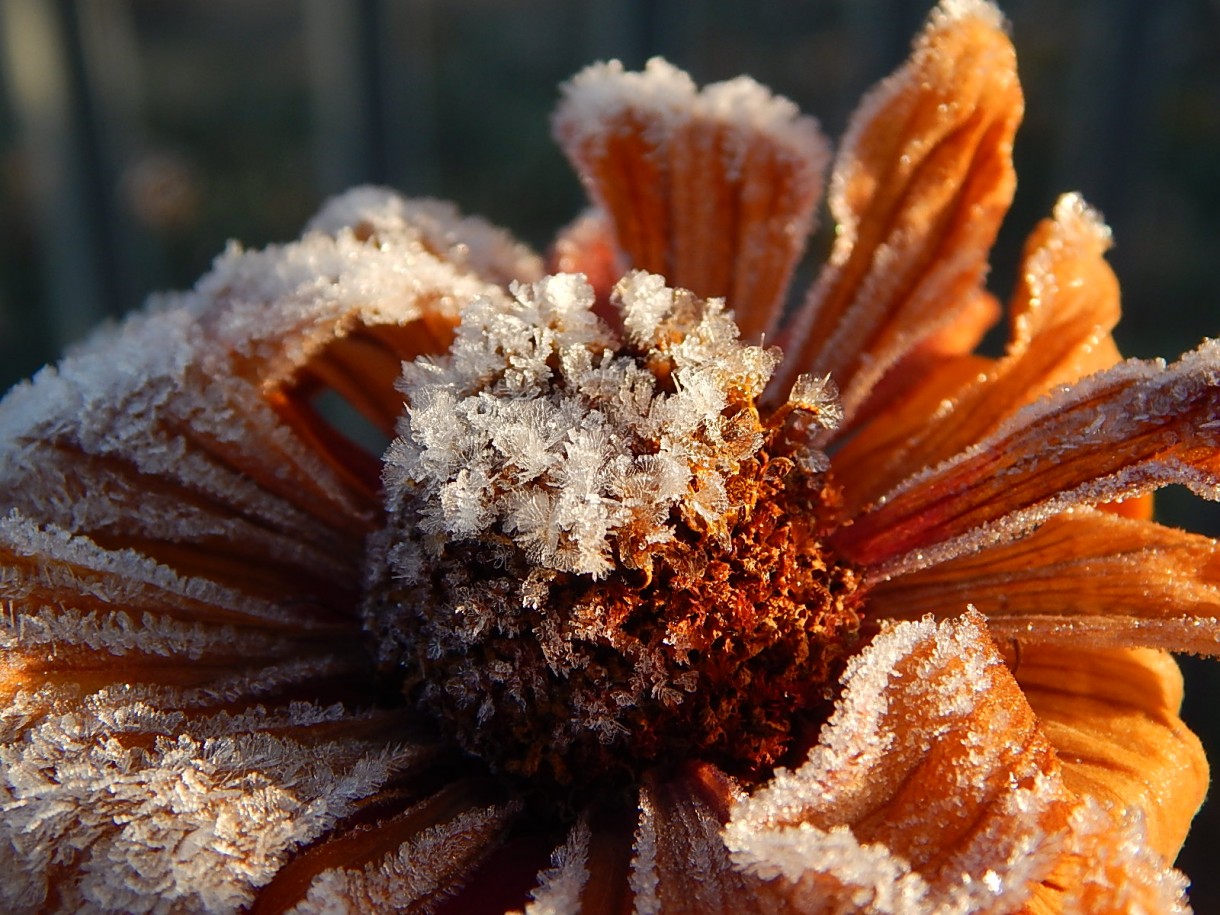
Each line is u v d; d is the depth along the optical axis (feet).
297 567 0.27
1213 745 0.50
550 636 0.23
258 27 1.02
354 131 0.58
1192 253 0.66
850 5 0.68
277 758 0.23
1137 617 0.24
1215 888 0.47
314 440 0.28
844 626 0.24
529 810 0.24
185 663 0.25
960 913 0.20
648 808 0.23
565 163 0.85
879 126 0.27
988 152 0.27
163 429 0.26
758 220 0.27
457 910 0.23
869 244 0.27
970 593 0.25
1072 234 0.27
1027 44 0.68
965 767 0.21
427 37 0.77
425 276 0.25
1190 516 0.55
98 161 0.60
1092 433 0.24
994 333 0.57
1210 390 0.23
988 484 0.25
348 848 0.23
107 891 0.22
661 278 0.24
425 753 0.25
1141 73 0.53
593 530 0.23
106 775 0.23
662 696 0.23
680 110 0.27
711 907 0.21
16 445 0.26
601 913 0.22
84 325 0.62
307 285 0.25
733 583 0.24
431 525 0.23
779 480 0.24
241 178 0.87
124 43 0.62
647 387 0.23
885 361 0.27
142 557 0.26
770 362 0.24
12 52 0.56
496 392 0.23
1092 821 0.21
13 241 0.73
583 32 0.89
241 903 0.22
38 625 0.24
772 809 0.21
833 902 0.20
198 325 0.26
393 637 0.25
